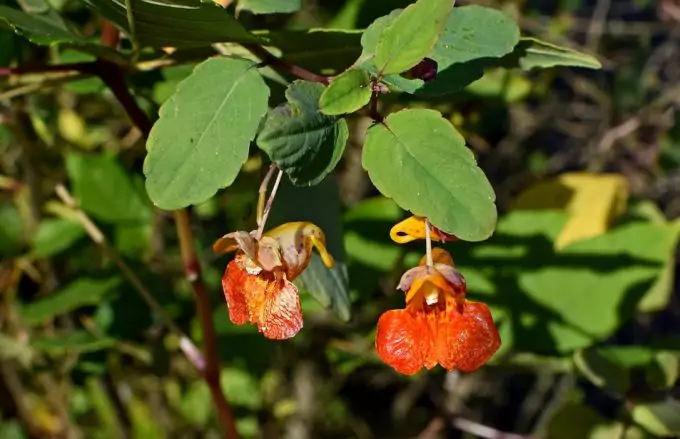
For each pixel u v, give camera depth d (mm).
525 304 314
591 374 297
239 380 408
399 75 207
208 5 212
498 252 321
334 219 252
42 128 327
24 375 457
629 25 517
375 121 204
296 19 362
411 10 198
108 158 342
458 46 219
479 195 194
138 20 223
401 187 196
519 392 562
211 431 443
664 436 300
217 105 209
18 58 274
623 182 365
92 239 334
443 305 210
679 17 476
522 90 348
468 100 335
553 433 310
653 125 487
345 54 240
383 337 209
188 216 273
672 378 297
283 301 209
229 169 206
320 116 199
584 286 315
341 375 482
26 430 469
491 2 414
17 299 370
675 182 508
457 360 207
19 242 369
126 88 252
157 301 317
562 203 363
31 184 357
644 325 543
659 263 315
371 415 551
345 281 251
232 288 212
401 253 322
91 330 326
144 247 342
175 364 419
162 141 208
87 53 242
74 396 438
